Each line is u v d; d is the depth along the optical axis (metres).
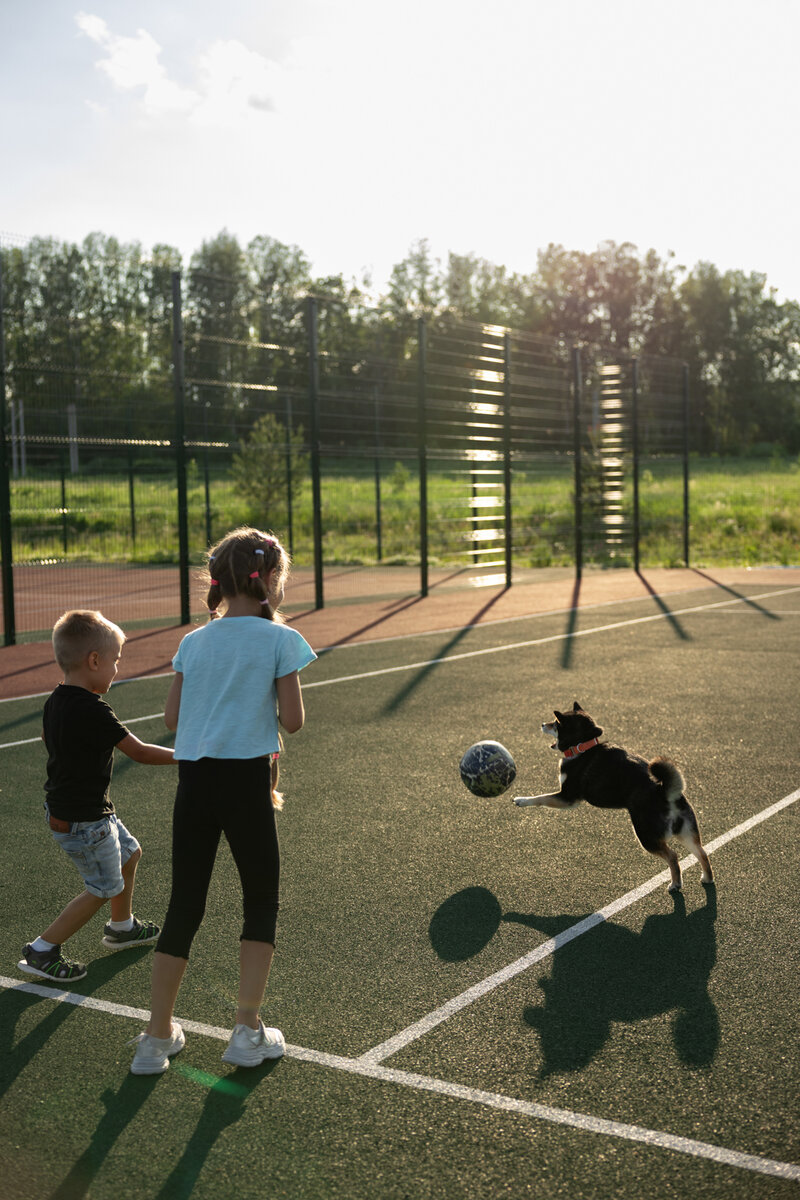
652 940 4.40
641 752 7.58
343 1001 3.88
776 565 25.95
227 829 3.38
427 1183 2.78
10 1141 3.02
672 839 5.74
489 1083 3.28
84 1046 3.59
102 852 4.02
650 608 16.81
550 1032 3.61
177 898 3.42
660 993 3.90
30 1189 2.80
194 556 23.75
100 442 14.89
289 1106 3.17
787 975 4.03
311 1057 3.47
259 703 3.42
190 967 4.23
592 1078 3.29
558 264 106.88
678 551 28.12
